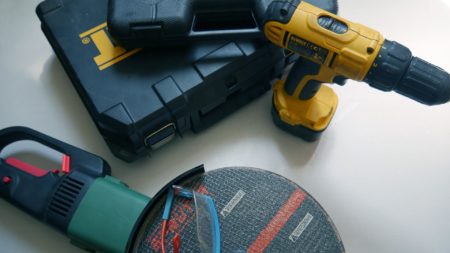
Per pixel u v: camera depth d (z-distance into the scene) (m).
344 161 0.77
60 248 0.71
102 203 0.64
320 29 0.56
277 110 0.75
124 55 0.70
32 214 0.66
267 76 0.79
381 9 0.89
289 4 0.58
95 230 0.63
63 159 0.70
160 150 0.78
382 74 0.55
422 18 0.88
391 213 0.74
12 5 0.89
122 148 0.71
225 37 0.67
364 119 0.80
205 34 0.67
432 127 0.80
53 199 0.65
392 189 0.75
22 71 0.83
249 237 0.61
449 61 0.84
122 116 0.65
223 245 0.60
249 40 0.70
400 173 0.76
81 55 0.70
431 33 0.87
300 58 0.66
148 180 0.75
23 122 0.79
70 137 0.78
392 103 0.82
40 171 0.69
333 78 0.64
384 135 0.79
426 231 0.72
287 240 0.61
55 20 0.73
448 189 0.75
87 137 0.78
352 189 0.75
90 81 0.68
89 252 0.69
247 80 0.75
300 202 0.63
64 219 0.64
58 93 0.82
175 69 0.69
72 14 0.74
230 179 0.64
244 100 0.80
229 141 0.79
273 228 0.61
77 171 0.68
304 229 0.61
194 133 0.79
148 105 0.66
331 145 0.78
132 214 0.63
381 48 0.55
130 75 0.69
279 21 0.58
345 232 0.72
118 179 0.73
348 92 0.83
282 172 0.76
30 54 0.85
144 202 0.64
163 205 0.62
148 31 0.65
